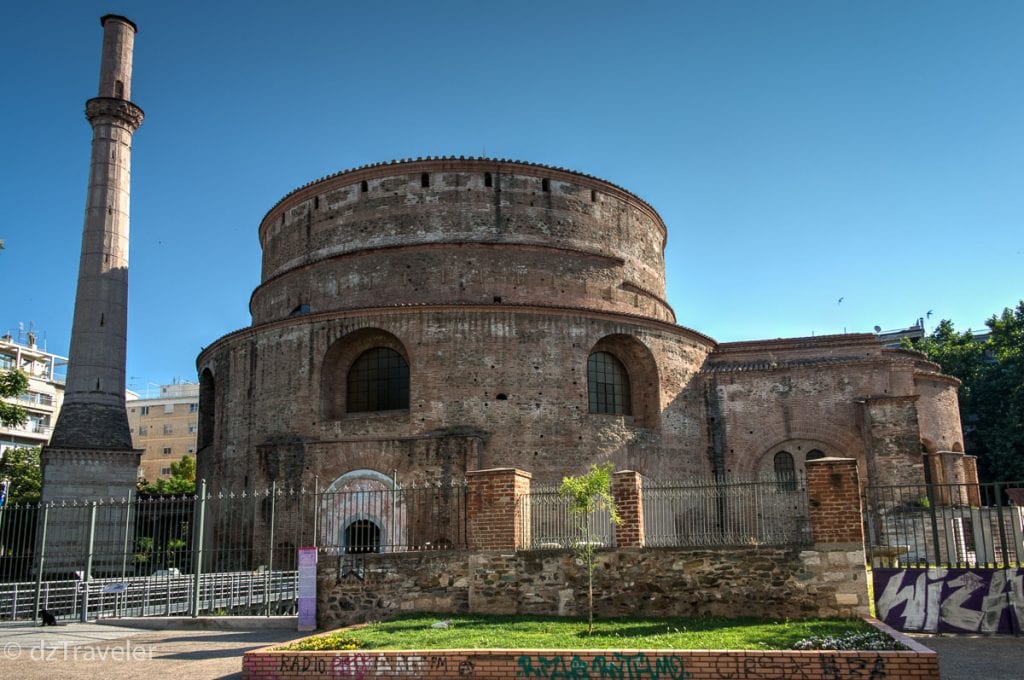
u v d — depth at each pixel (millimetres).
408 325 34125
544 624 18031
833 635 15125
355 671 14492
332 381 35188
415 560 21000
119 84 43500
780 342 40406
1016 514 19344
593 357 36281
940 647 16797
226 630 22312
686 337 38469
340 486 32750
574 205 39375
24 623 24156
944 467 39812
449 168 38469
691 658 13539
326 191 40031
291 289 39688
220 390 38281
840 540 18047
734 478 37719
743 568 18516
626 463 34500
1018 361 59625
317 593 21625
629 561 19359
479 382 33500
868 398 34250
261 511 33188
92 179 42281
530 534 21297
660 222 44344
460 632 16969
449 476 31781
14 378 39969
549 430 33500
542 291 37375
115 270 41438
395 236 38000
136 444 108750
